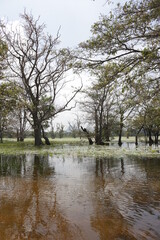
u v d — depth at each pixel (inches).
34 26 1206.3
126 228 197.0
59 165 550.3
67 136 2923.2
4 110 914.1
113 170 471.5
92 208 243.9
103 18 322.3
